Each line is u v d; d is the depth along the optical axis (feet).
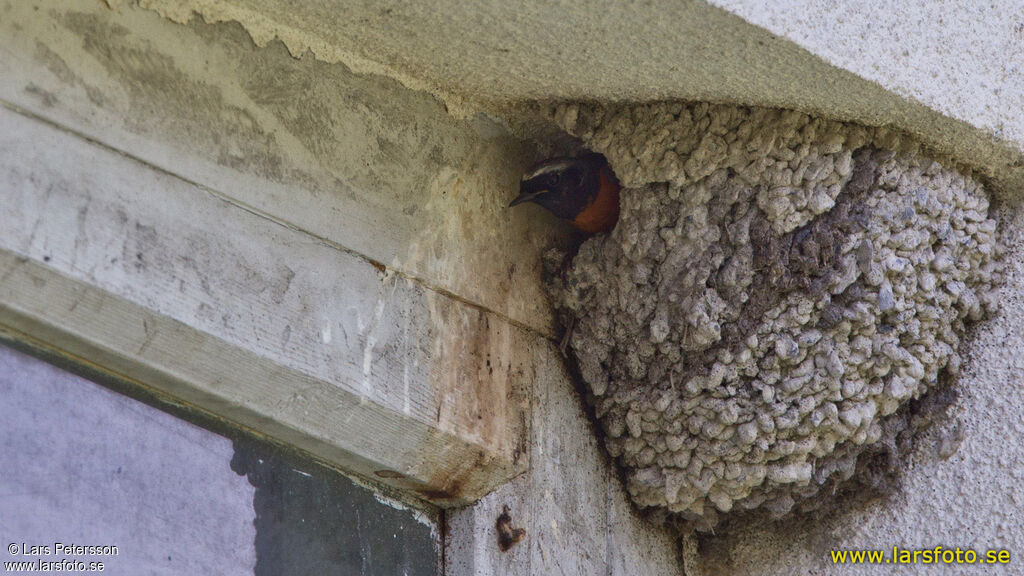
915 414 19.86
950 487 19.21
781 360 18.84
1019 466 18.74
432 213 18.11
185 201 14.40
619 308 20.12
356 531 16.30
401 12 15.70
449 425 17.11
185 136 14.60
